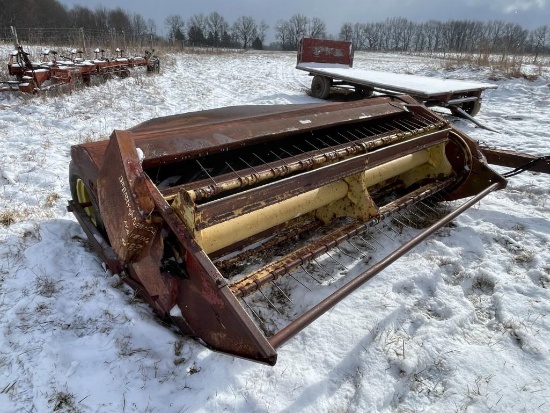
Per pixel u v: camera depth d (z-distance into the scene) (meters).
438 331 2.87
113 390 2.29
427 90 8.30
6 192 4.59
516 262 3.66
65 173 5.21
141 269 2.55
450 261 3.60
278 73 18.91
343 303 3.07
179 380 2.39
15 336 2.60
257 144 3.45
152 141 2.62
